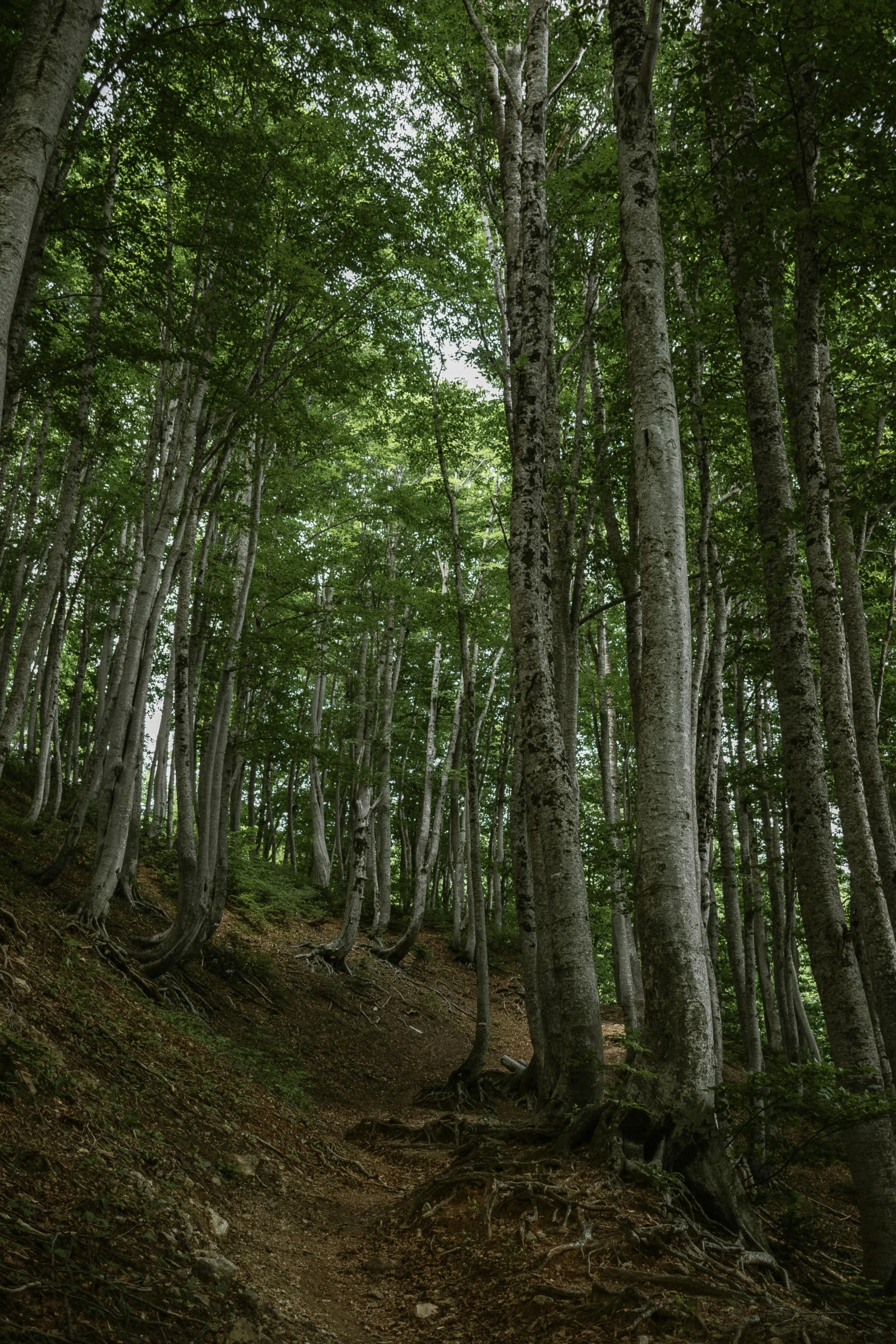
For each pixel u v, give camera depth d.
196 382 13.02
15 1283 3.22
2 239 5.43
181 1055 9.48
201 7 10.94
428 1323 5.02
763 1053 19.69
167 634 26.12
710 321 11.43
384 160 14.83
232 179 11.76
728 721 21.70
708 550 12.48
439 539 21.92
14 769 20.98
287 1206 7.11
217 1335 3.76
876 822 9.52
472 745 15.94
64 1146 4.90
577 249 14.11
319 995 18.81
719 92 8.47
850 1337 4.66
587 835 14.66
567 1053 8.45
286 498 20.22
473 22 13.27
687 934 6.81
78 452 13.23
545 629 9.75
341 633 18.78
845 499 9.56
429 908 32.91
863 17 7.04
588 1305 4.71
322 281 13.63
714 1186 6.33
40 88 5.93
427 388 17.89
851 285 8.77
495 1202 6.21
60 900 12.45
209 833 13.57
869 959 8.45
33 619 12.76
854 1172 6.97
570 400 17.48
